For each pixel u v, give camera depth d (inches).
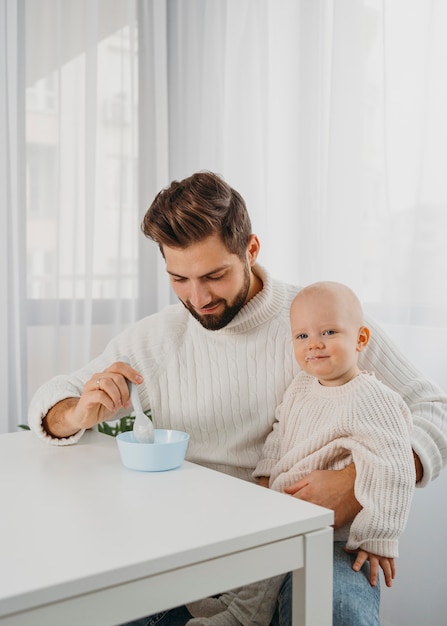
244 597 39.7
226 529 27.4
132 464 36.7
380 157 67.1
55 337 81.4
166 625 44.0
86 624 23.5
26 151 80.7
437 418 43.9
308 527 28.7
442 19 60.4
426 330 62.3
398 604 64.0
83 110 82.7
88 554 24.9
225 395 48.3
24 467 37.6
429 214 61.6
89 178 82.0
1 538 26.6
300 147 72.8
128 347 51.6
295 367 47.1
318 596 29.1
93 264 84.8
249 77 80.4
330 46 70.9
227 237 41.8
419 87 62.9
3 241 77.6
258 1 78.3
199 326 50.0
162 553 24.9
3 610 21.6
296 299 43.3
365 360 47.1
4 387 77.7
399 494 36.9
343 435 40.2
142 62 87.0
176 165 88.4
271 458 45.3
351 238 68.1
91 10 81.8
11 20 78.6
